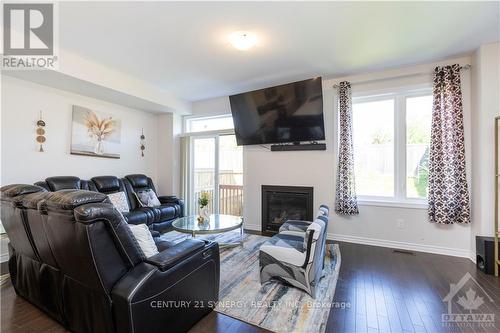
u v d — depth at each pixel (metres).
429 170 3.13
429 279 2.44
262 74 3.64
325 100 3.84
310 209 3.93
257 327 1.75
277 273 2.26
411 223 3.31
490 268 2.53
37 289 1.83
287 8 2.10
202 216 3.42
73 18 2.23
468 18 2.25
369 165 3.68
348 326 1.75
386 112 3.57
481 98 2.72
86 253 1.27
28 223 1.64
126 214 3.53
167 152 5.09
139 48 2.82
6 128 3.03
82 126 3.82
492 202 2.68
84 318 1.50
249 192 4.46
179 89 4.34
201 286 1.80
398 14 2.19
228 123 4.88
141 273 1.40
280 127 3.88
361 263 2.85
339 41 2.66
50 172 3.45
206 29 2.42
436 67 3.07
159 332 1.46
